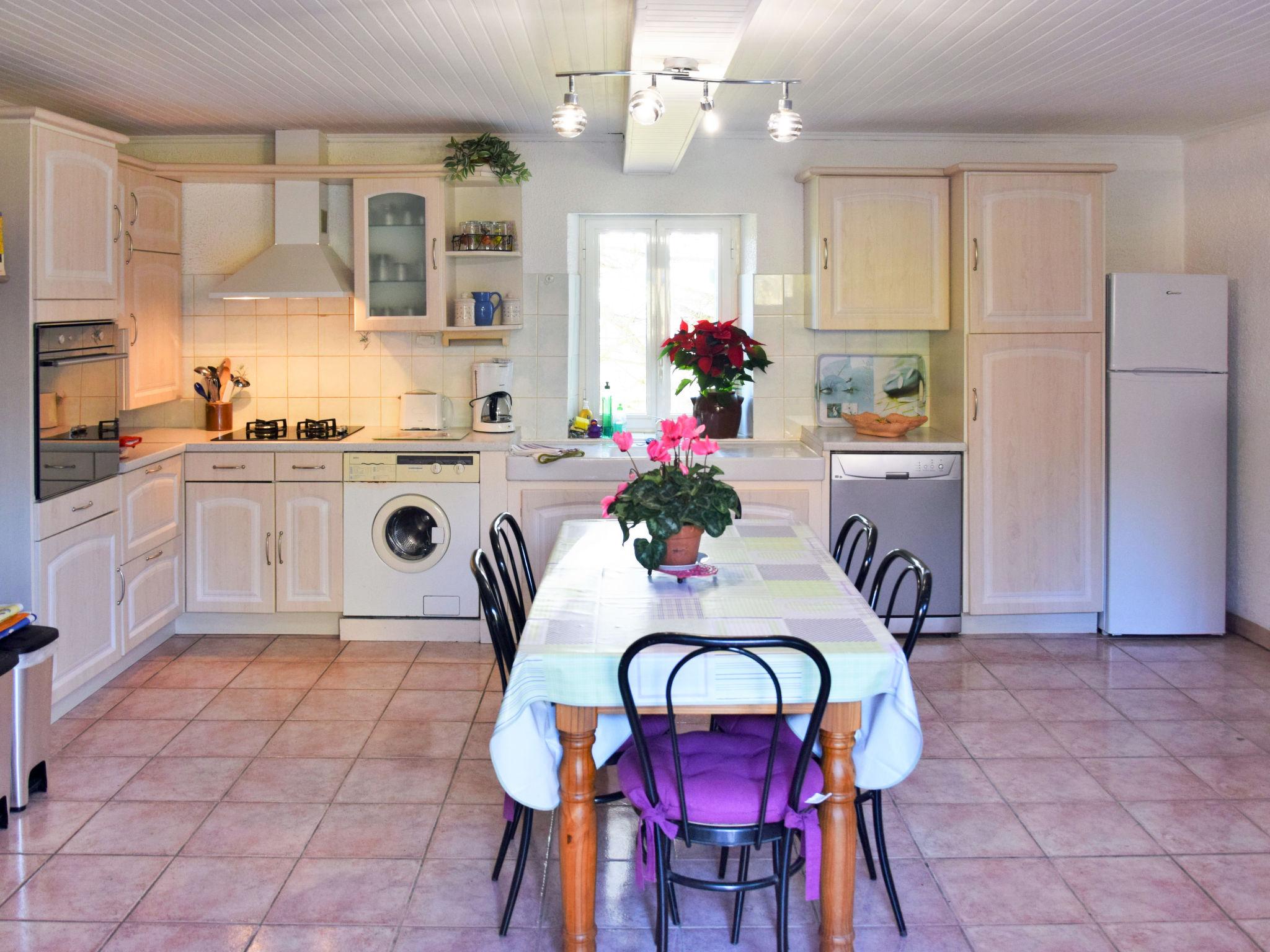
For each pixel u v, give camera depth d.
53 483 3.81
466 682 4.46
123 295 4.49
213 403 5.33
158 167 5.03
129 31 3.52
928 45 3.70
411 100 4.55
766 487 4.95
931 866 2.98
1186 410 4.96
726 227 5.68
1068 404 4.98
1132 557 5.02
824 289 5.14
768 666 2.25
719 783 2.42
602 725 2.63
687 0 2.70
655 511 2.89
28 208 3.64
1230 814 3.27
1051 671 4.61
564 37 3.59
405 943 2.61
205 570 5.01
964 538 5.04
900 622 5.08
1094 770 3.60
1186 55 3.84
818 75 4.13
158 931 2.64
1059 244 4.93
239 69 4.02
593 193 5.41
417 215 5.11
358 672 4.59
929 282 5.14
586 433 5.55
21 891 2.81
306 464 4.94
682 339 5.32
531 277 5.44
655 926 2.72
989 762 3.66
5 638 3.29
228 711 4.12
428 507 4.94
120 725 3.97
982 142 5.39
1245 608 5.12
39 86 4.29
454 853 3.05
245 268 5.09
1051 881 2.89
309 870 2.94
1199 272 5.39
